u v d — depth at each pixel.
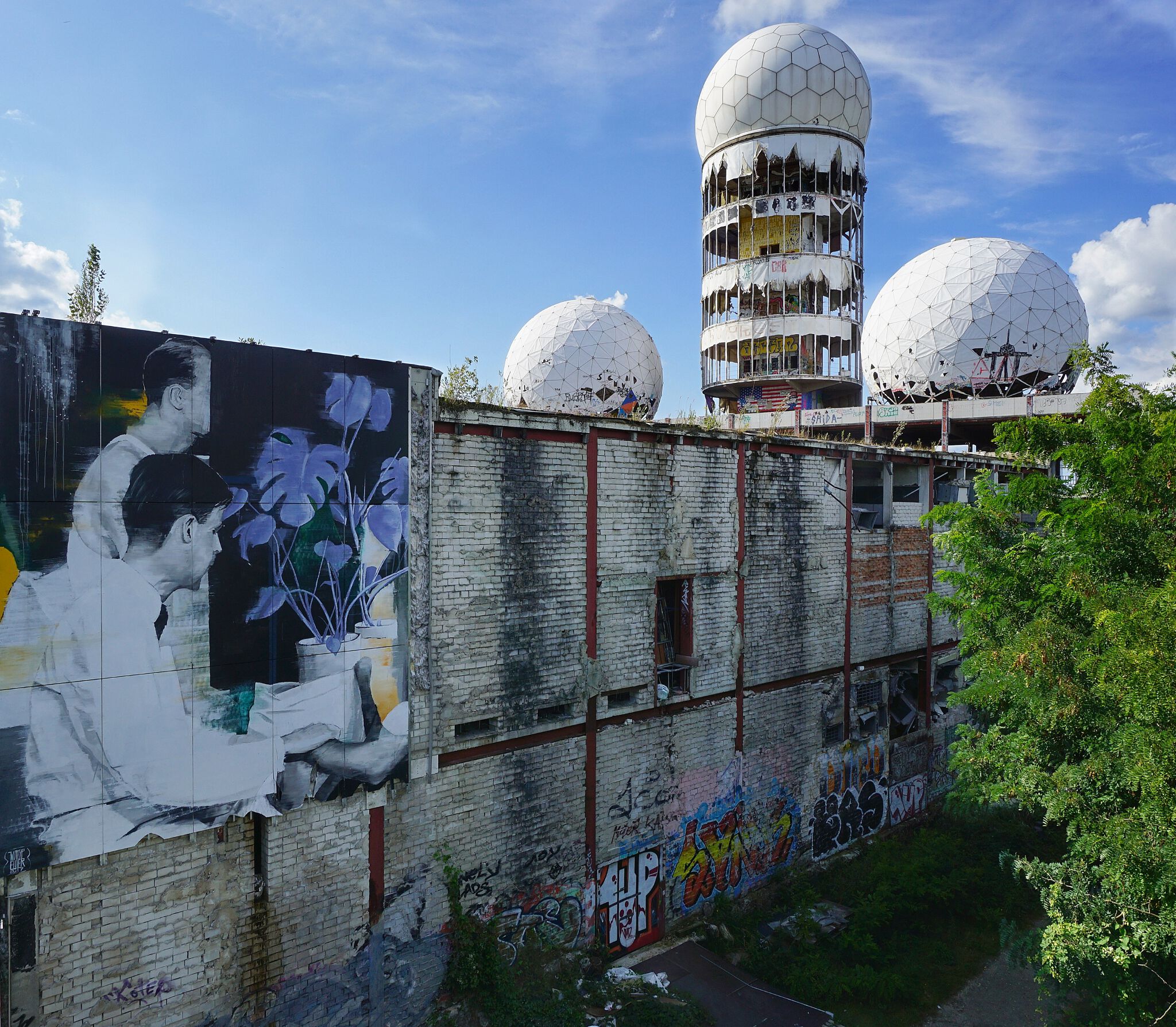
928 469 19.19
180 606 7.97
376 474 9.45
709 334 32.44
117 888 7.70
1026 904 15.09
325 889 9.14
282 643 8.69
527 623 11.16
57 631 7.28
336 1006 9.25
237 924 8.50
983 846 17.11
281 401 8.66
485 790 10.70
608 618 12.25
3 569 7.00
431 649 10.06
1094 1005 10.67
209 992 8.32
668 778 13.28
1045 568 10.81
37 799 7.18
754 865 14.90
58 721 7.29
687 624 13.73
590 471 11.93
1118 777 8.84
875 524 18.55
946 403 24.06
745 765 14.70
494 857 10.83
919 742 19.02
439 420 10.16
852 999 12.16
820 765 16.33
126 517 7.64
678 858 13.46
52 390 7.22
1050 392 26.38
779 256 29.94
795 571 15.71
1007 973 13.13
